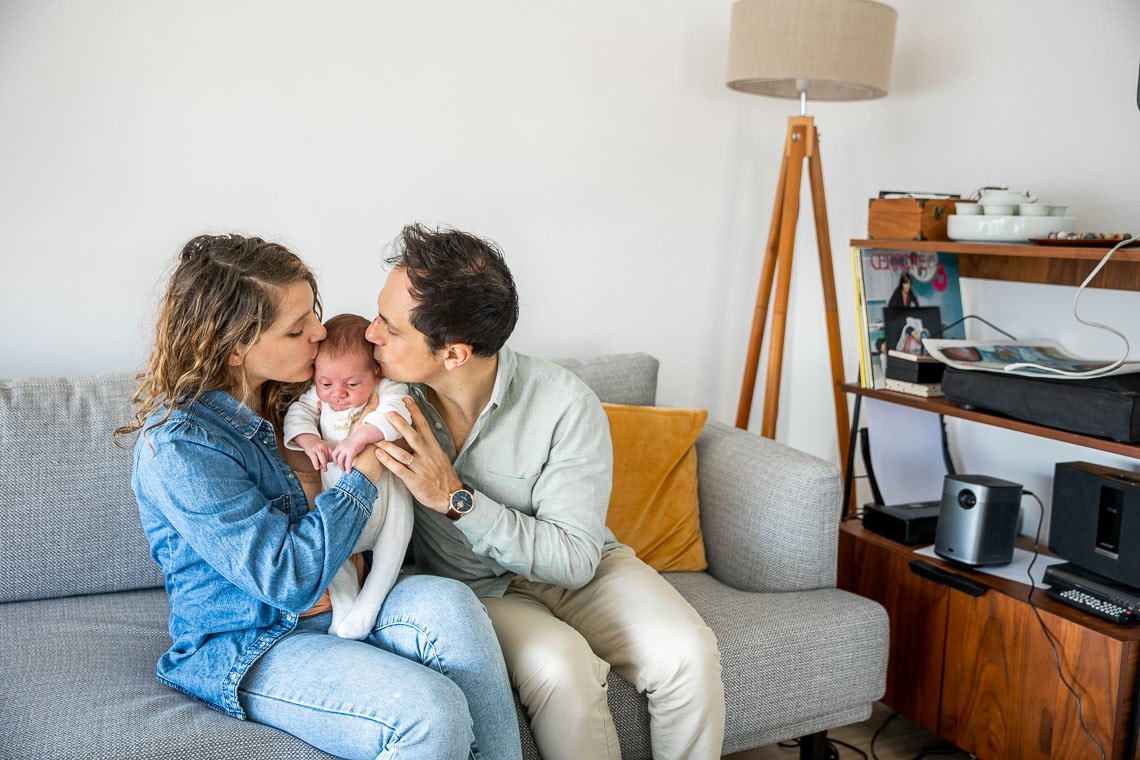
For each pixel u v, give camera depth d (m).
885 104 2.70
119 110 2.03
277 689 1.37
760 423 3.06
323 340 1.50
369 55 2.24
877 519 2.29
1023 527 2.40
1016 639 1.91
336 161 2.25
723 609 1.87
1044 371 1.97
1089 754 1.78
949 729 2.06
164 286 2.12
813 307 2.97
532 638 1.55
